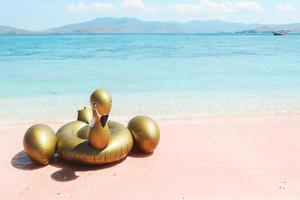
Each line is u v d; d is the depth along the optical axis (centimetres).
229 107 732
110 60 1777
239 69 1402
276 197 334
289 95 862
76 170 395
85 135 410
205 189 350
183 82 1061
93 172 389
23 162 421
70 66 1506
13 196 341
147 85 1007
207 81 1082
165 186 357
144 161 420
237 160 427
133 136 438
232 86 991
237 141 499
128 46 3253
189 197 334
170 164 412
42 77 1166
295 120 618
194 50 2636
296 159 430
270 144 486
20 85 1007
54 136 411
